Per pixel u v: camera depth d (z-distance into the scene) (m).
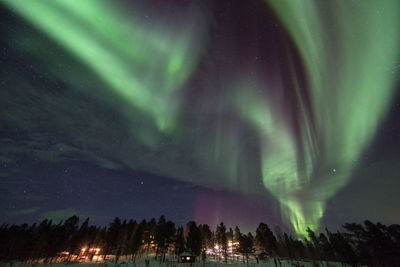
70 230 47.12
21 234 46.75
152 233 49.91
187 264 38.41
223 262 42.97
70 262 38.75
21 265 35.22
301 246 51.91
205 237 57.81
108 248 45.53
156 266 35.94
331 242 43.00
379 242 39.00
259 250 50.00
